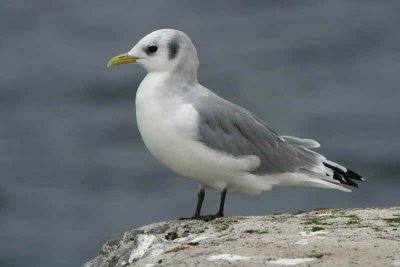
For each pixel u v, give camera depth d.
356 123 26.48
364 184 22.67
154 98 10.59
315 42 34.66
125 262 8.89
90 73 32.62
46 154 25.62
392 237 8.22
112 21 38.94
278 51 34.06
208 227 9.30
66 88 31.30
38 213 22.08
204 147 10.50
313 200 21.09
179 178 23.23
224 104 10.93
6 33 38.16
